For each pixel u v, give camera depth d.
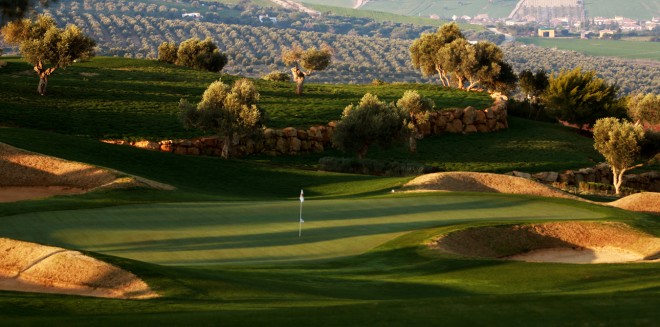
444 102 117.81
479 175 62.38
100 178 50.84
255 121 76.50
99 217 34.88
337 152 92.00
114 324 14.05
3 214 34.38
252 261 28.27
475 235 34.97
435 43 150.88
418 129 103.69
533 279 24.53
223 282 21.06
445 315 14.77
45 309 16.44
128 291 19.83
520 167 91.44
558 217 42.75
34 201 39.09
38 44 87.44
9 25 85.50
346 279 24.73
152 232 32.41
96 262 21.48
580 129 127.50
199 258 28.28
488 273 26.25
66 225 32.75
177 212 37.62
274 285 21.72
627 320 14.23
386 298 21.28
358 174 72.56
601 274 24.66
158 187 49.94
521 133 113.62
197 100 102.06
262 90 116.56
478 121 111.50
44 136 66.00
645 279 22.77
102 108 90.31
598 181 92.69
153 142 79.19
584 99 123.75
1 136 61.75
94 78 109.25
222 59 158.38
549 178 88.06
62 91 95.69
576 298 16.33
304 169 77.25
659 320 14.23
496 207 44.75
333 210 41.44
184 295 19.06
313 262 28.56
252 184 65.12
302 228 35.41
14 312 15.88
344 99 115.12
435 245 31.75
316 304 17.77
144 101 97.50
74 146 65.19
